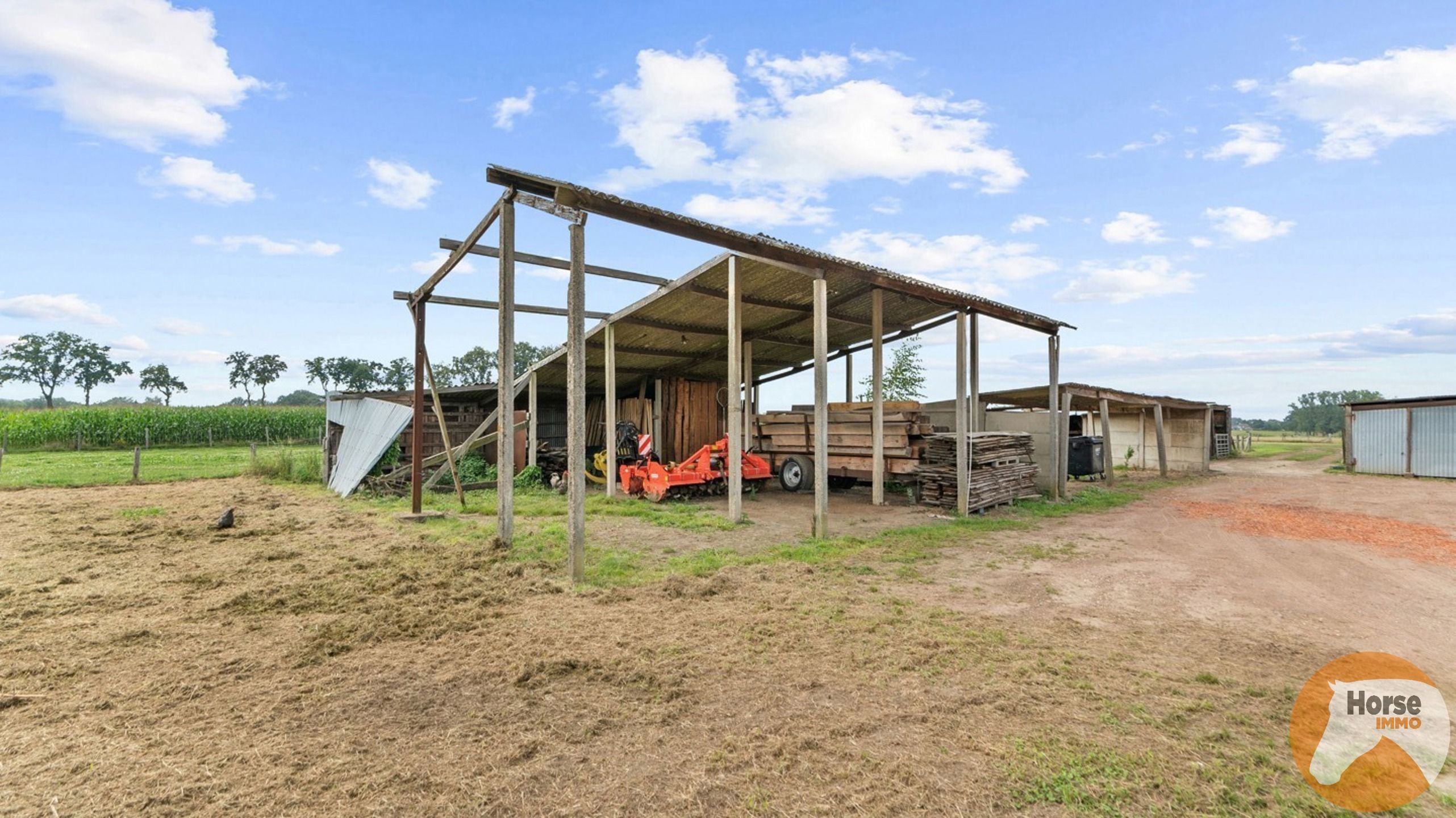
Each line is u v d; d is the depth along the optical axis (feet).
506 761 9.68
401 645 14.70
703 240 25.89
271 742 10.24
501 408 25.02
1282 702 11.94
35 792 8.79
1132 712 11.38
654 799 8.71
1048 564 23.68
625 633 15.49
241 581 20.54
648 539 27.76
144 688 12.31
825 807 8.54
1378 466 65.92
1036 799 8.73
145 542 26.84
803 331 51.88
